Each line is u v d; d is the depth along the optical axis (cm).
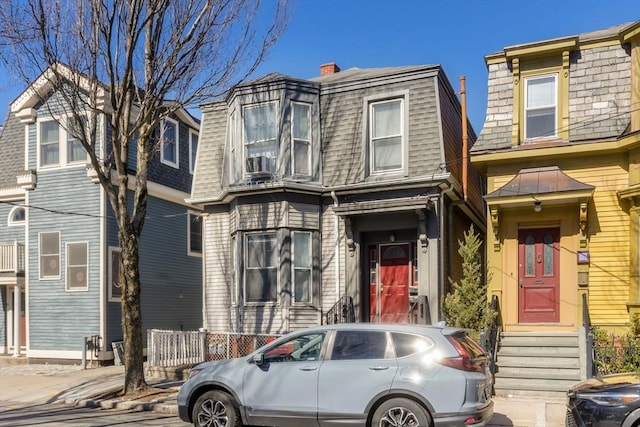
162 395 1103
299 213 1445
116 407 1055
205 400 780
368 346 732
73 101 1134
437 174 1318
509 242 1286
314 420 725
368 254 1447
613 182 1199
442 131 1359
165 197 1941
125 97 1124
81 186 1716
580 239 1209
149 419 941
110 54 1075
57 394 1196
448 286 1389
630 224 1165
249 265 1469
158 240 1906
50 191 1752
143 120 1136
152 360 1373
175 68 1135
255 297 1454
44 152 1778
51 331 1706
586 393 682
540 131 1274
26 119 1794
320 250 1459
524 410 948
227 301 1568
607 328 1171
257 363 765
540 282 1261
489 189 1298
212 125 1659
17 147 1911
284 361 761
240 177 1470
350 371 718
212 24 1132
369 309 1424
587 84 1238
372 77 1443
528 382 1081
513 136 1272
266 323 1420
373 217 1395
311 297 1431
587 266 1202
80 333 1669
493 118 1310
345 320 1341
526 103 1288
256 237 1472
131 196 1773
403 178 1357
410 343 719
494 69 1332
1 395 1221
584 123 1220
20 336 1814
